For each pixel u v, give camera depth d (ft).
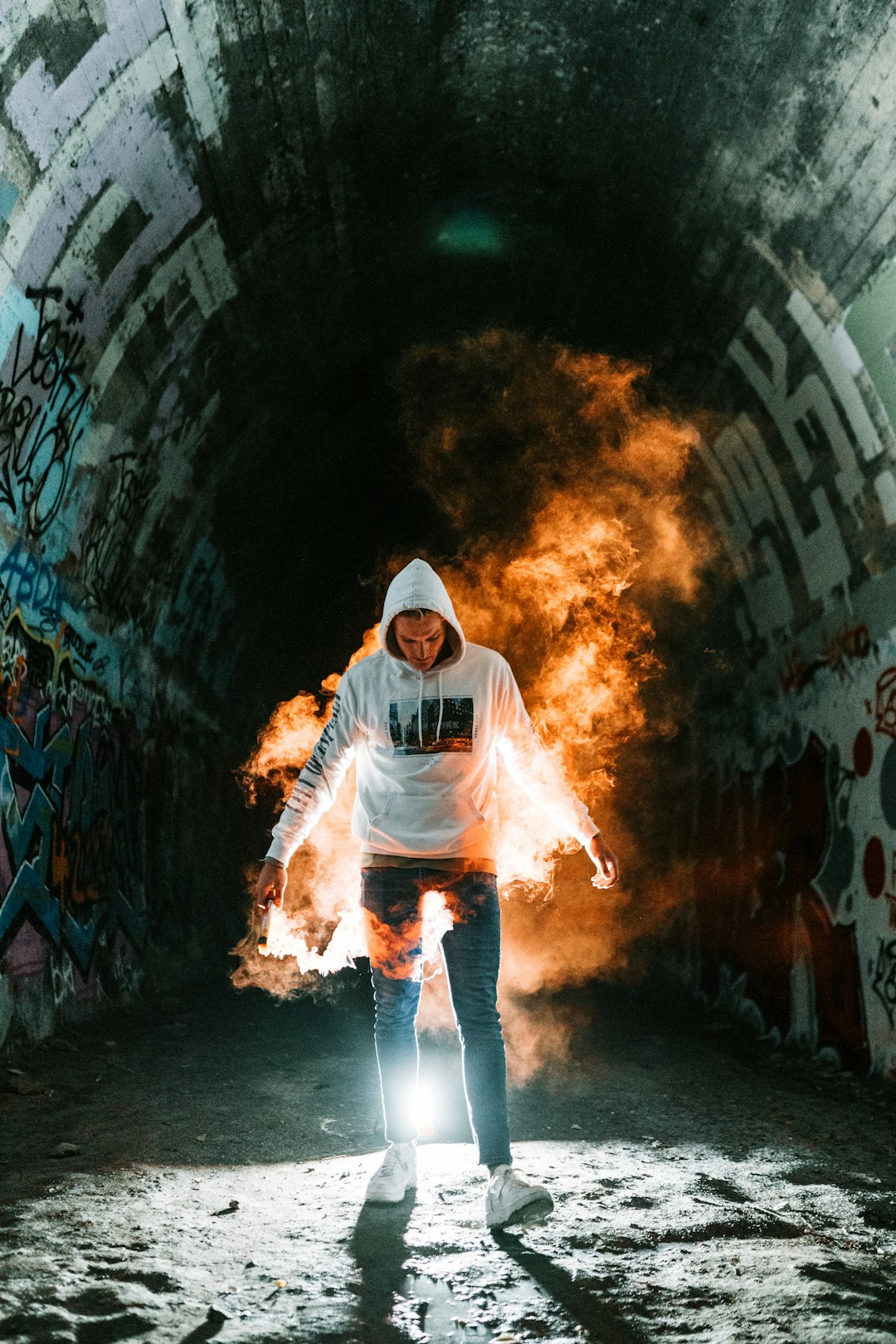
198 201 23.02
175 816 35.68
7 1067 18.67
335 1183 11.71
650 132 24.36
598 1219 10.41
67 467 23.27
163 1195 11.08
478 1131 10.35
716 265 25.80
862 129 19.02
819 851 26.40
